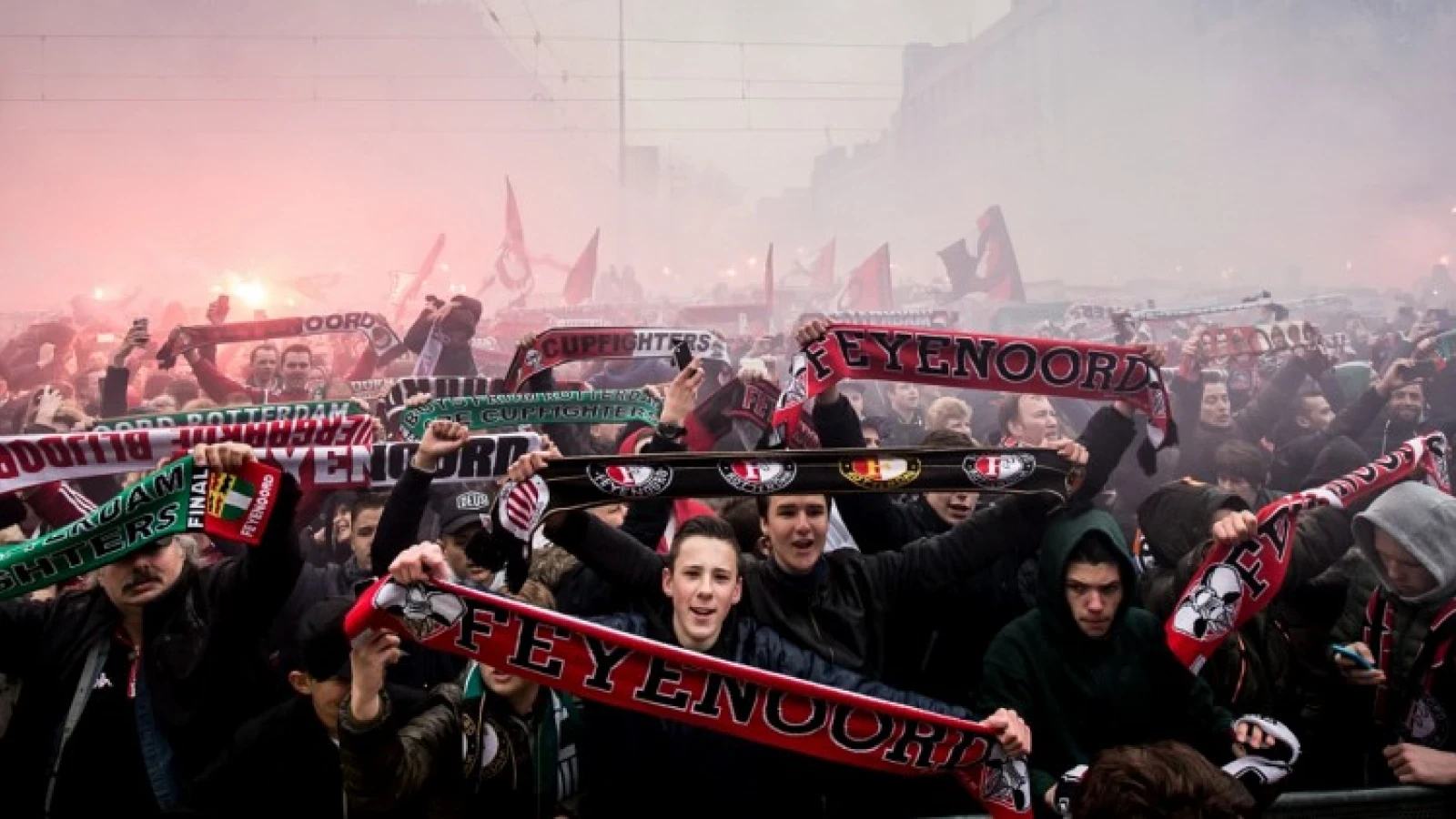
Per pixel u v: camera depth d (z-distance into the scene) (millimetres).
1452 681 2572
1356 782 2811
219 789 2441
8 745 2570
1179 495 3113
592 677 2135
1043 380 3180
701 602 2463
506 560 2494
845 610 2760
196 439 3064
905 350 3207
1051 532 2662
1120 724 2576
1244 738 2332
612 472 2508
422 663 2924
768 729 2188
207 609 2568
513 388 4172
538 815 2400
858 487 2615
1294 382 6086
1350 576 2959
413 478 2816
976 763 2229
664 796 2451
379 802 2021
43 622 2641
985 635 3055
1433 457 2947
